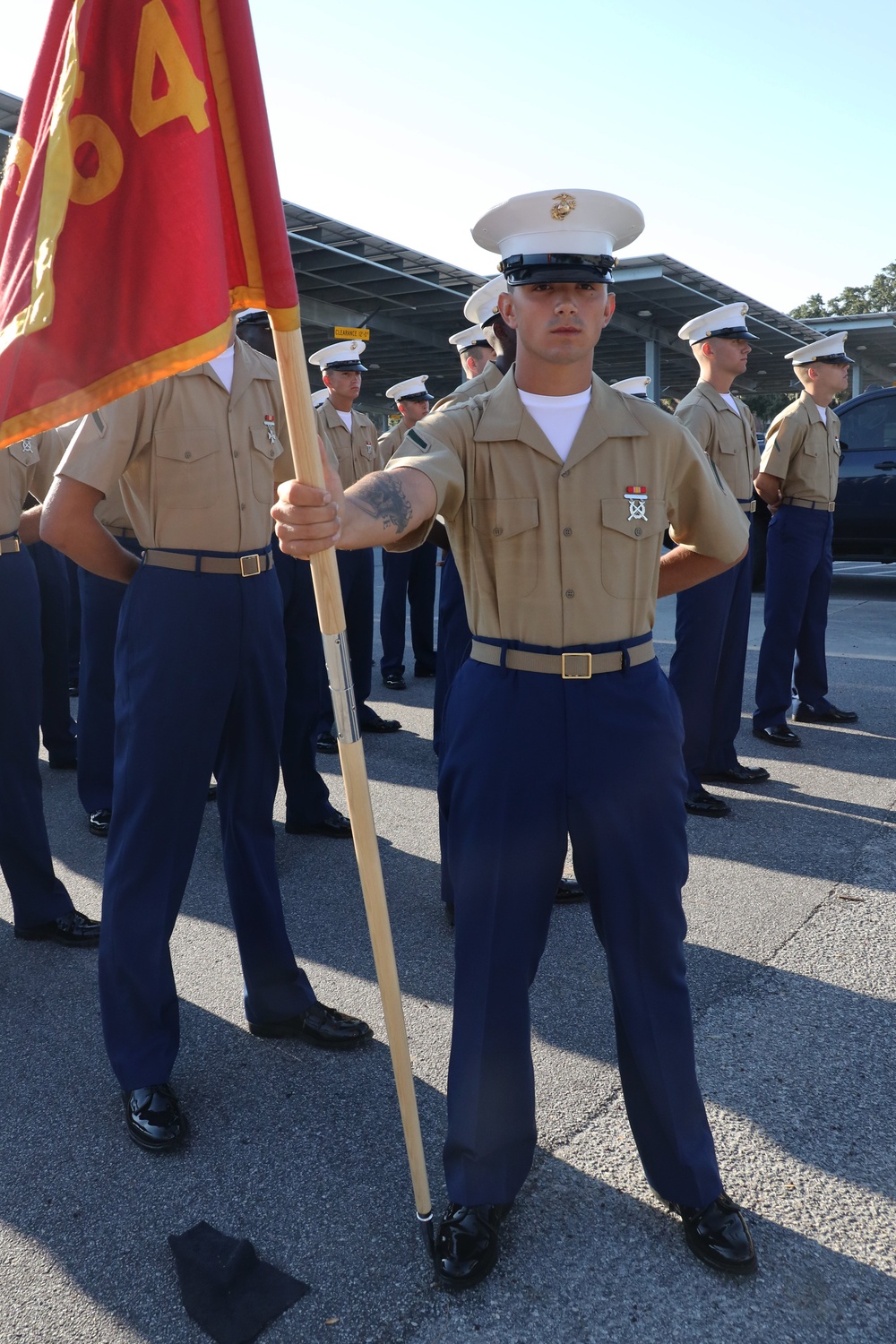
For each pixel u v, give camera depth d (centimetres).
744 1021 251
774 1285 172
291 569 369
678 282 1616
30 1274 179
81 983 282
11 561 285
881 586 1055
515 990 179
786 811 399
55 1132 219
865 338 2275
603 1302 170
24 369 144
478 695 176
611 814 172
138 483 219
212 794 439
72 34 143
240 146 145
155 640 219
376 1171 204
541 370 172
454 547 183
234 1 142
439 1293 172
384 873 351
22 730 293
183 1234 187
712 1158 183
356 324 1675
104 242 146
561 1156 204
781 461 486
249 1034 253
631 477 172
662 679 180
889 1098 220
